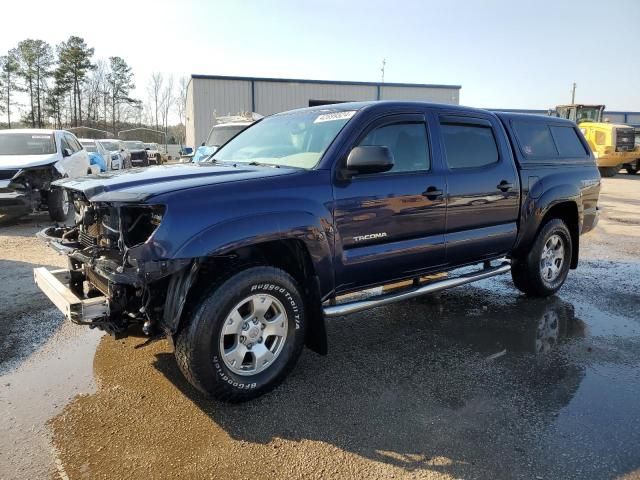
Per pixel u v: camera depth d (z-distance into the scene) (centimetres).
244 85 3078
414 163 418
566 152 579
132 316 322
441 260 446
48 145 1087
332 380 370
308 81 3188
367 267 387
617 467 272
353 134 379
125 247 308
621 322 499
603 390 358
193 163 426
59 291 328
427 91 3466
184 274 303
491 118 496
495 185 477
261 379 336
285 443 291
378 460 277
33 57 6300
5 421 309
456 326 484
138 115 7575
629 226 1081
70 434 297
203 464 272
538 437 299
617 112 5216
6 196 948
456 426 311
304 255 350
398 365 396
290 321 349
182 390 350
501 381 371
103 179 352
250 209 318
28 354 403
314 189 350
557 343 444
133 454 279
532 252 538
